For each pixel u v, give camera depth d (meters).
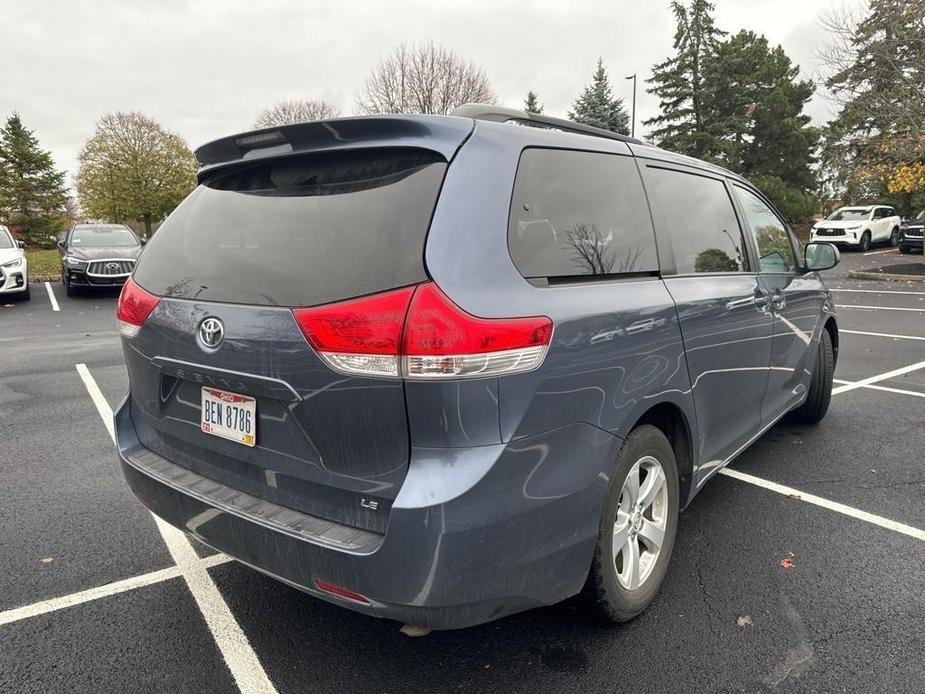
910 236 22.81
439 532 1.77
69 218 48.28
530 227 2.11
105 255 13.78
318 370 1.91
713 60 35.06
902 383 6.29
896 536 3.26
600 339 2.17
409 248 1.86
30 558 3.09
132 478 2.56
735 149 33.97
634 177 2.74
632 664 2.34
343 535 1.94
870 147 16.92
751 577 2.89
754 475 4.04
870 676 2.27
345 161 2.15
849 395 5.86
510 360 1.86
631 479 2.44
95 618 2.62
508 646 2.44
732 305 3.11
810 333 4.37
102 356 7.80
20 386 6.32
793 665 2.33
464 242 1.89
